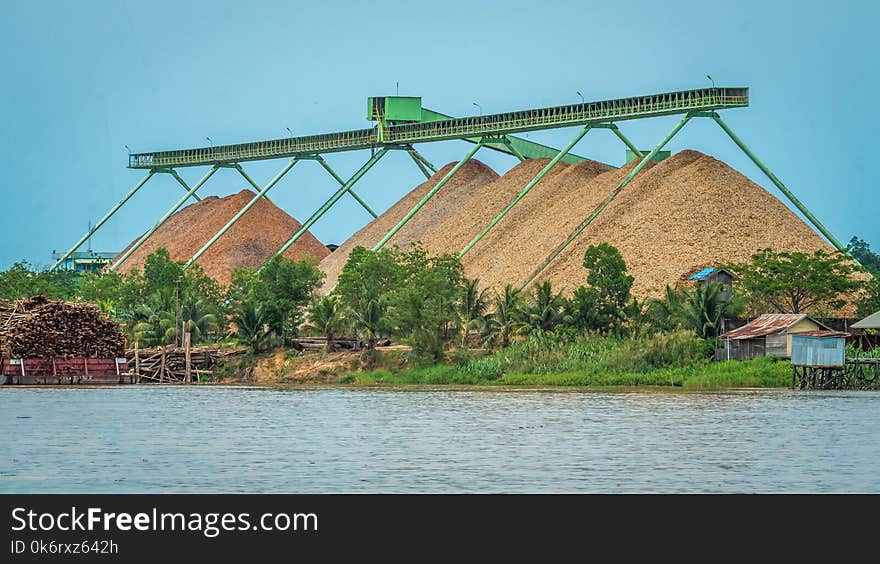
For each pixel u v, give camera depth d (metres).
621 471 59.34
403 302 129.88
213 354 138.62
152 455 64.69
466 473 58.91
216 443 69.75
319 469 60.00
